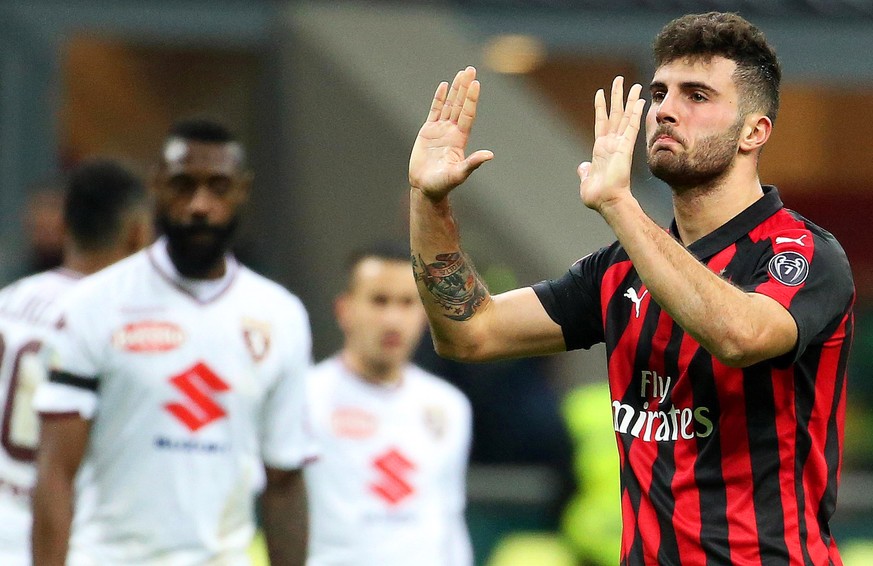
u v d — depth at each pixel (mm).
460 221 31594
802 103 38812
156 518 14812
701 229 10836
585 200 9945
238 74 35688
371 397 19391
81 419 14648
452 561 19812
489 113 33844
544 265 30969
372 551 18984
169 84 35656
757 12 37250
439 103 11359
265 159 34562
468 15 36719
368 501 19094
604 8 36906
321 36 33656
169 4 35375
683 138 10469
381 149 32969
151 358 14820
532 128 34000
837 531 23109
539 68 37281
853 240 39281
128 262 15242
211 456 14992
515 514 22688
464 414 20000
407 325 19359
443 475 19641
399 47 34156
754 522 10320
